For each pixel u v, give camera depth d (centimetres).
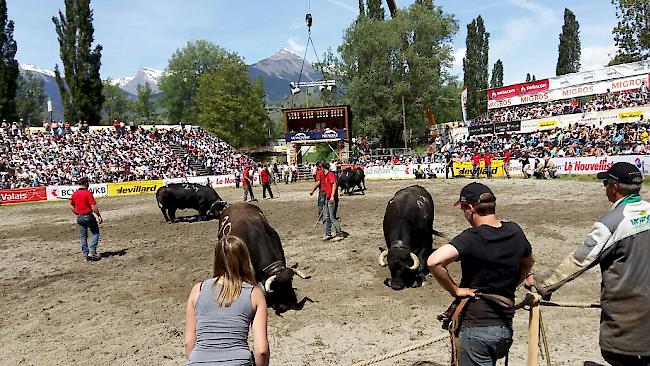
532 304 429
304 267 1130
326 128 5162
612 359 427
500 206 1920
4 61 5634
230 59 7419
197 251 1370
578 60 7150
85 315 886
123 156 4172
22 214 2592
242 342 366
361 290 939
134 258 1323
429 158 3997
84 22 5588
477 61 7375
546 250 1174
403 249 915
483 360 397
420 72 5506
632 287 407
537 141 3922
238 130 6988
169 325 816
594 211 1669
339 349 685
